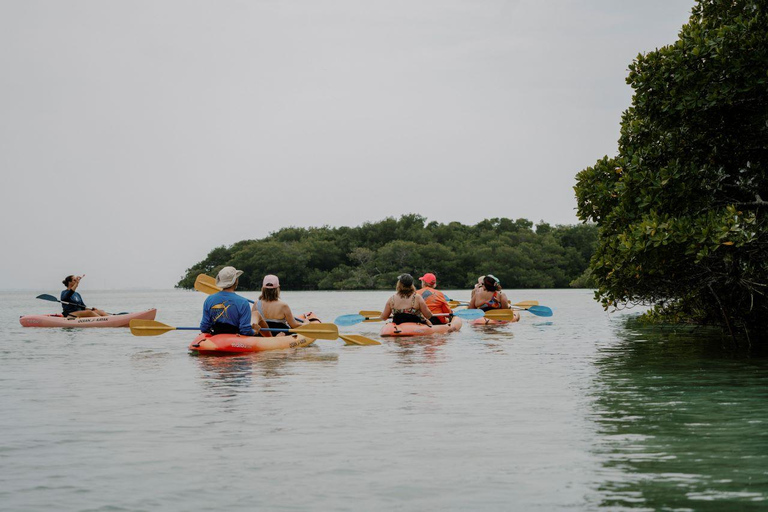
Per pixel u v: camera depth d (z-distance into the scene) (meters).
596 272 12.09
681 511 3.56
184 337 15.48
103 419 5.95
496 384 7.86
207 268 138.25
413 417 5.98
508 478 4.17
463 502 3.75
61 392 7.44
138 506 3.73
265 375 8.72
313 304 43.44
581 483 4.05
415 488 4.00
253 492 3.95
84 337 15.56
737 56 10.90
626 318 22.28
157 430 5.51
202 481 4.16
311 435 5.31
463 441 5.10
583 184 12.48
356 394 7.18
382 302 48.56
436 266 107.12
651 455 4.65
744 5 12.34
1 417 6.06
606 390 7.39
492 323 19.06
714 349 11.72
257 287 116.94
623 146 12.81
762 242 10.25
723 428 5.48
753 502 3.69
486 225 125.06
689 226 10.18
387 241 121.31
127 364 10.06
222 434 5.36
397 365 9.69
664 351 11.45
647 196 10.89
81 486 4.08
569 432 5.37
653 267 11.01
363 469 4.39
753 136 11.53
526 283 103.25
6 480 4.21
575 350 11.74
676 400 6.75
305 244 118.69
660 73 11.38
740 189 11.48
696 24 11.71
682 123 11.63
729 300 12.91
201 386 7.80
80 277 20.48
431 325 15.19
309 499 3.82
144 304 55.78
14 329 18.53
